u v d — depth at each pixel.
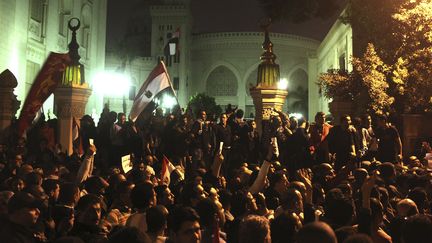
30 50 30.75
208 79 86.38
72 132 16.59
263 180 7.62
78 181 7.57
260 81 17.69
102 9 42.06
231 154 14.15
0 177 9.55
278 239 4.07
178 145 14.18
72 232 5.20
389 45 20.67
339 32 53.78
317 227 3.01
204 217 4.94
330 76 22.09
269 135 13.99
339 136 12.30
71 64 17.14
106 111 17.03
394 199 7.28
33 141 14.46
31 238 4.16
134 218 5.52
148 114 15.06
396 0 20.66
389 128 13.25
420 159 16.27
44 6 32.72
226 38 83.81
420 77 19.14
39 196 5.67
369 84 19.73
